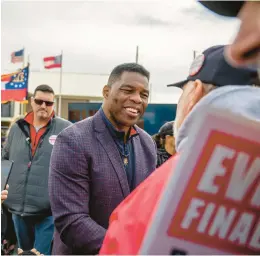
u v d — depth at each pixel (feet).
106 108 5.01
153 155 5.47
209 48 2.40
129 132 5.14
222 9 1.81
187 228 1.80
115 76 5.00
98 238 4.41
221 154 1.73
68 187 4.64
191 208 1.78
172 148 4.30
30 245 10.16
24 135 10.14
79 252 4.58
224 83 2.20
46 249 9.55
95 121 4.99
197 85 2.28
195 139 1.74
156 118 16.14
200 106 1.78
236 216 1.85
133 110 4.95
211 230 1.82
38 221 9.77
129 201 2.24
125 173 4.93
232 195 1.81
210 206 1.79
